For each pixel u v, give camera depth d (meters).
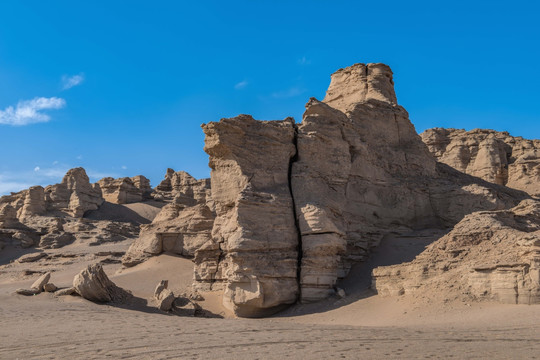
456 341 17.88
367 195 38.88
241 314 30.91
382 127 43.22
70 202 90.19
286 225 32.94
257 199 32.66
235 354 15.59
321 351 16.05
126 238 79.50
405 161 43.00
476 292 25.92
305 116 38.91
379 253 36.81
